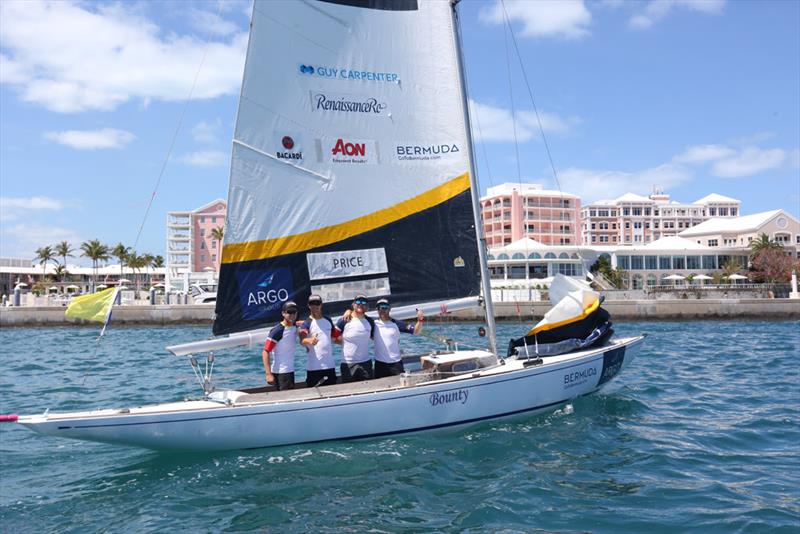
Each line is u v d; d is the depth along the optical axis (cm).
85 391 1280
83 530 555
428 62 912
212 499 621
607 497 616
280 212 838
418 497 618
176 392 1251
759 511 572
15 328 3862
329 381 826
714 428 888
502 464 717
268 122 827
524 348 980
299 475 681
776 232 7594
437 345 1988
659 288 4809
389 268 895
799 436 842
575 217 8506
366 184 884
